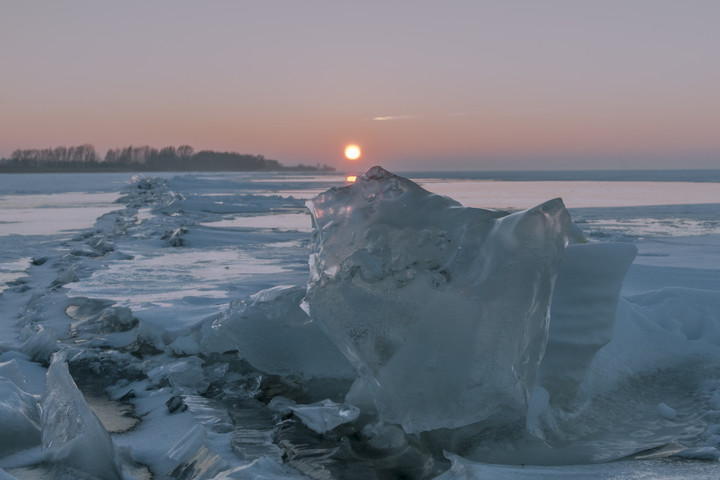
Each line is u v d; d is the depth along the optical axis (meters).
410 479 2.54
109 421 3.30
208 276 8.38
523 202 28.98
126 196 32.91
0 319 5.93
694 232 14.89
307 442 2.88
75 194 39.16
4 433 2.79
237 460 2.65
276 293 3.90
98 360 4.26
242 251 11.56
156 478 2.60
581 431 3.01
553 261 2.73
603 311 3.23
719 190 45.19
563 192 42.00
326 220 2.91
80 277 8.28
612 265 3.25
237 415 3.28
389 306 2.75
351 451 2.77
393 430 2.89
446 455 2.70
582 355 3.18
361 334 2.79
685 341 4.13
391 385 2.78
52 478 2.49
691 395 3.51
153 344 4.57
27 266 9.74
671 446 2.74
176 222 17.89
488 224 2.73
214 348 4.12
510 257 2.67
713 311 4.55
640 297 4.84
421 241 2.74
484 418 2.76
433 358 2.72
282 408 3.36
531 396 2.94
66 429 2.59
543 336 2.79
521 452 2.73
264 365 3.88
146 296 6.77
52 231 15.59
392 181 2.84
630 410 3.28
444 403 2.75
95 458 2.49
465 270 2.70
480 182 72.94
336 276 2.82
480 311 2.66
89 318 5.60
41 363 4.38
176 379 3.79
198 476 2.53
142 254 11.05
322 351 3.80
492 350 2.67
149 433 3.09
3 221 18.80
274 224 18.03
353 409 3.08
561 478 2.35
